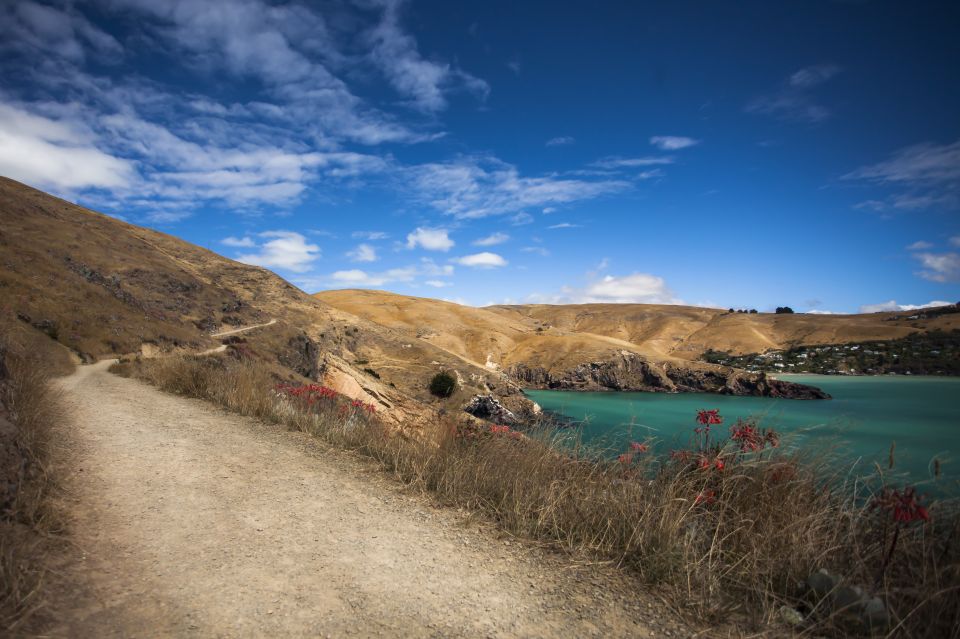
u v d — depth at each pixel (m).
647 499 4.38
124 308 44.69
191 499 4.52
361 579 3.18
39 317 33.00
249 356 14.37
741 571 3.40
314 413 9.16
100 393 12.09
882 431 40.53
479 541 4.00
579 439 5.75
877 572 3.26
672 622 2.84
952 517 3.44
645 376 90.25
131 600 2.69
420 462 5.99
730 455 4.61
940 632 2.62
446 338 113.56
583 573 3.47
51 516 3.47
